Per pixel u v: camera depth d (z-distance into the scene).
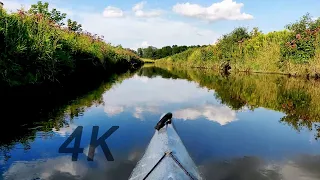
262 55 34.91
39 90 11.20
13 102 9.64
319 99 13.63
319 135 7.55
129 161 5.36
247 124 8.55
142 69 42.41
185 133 7.46
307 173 5.21
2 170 4.85
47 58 11.08
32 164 5.12
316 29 28.03
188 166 3.35
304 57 28.09
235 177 4.95
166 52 108.50
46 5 16.19
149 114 9.41
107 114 9.09
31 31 10.84
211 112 10.16
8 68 9.04
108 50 26.77
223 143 6.72
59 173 4.80
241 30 42.22
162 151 3.55
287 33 34.03
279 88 17.86
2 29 8.78
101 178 4.66
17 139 6.34
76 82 16.17
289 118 9.48
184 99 12.95
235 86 18.89
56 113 8.79
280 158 5.90
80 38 18.52
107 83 18.44
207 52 50.47
